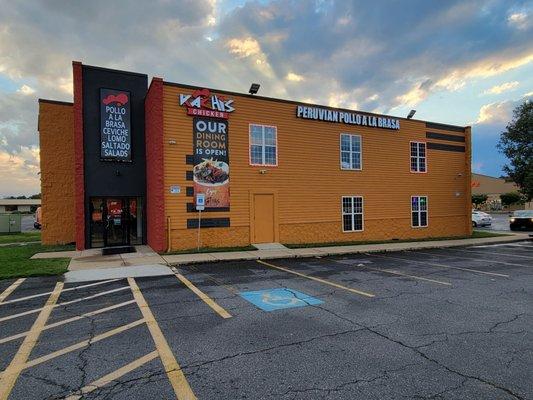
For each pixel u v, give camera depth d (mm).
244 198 15750
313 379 3930
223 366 4250
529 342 5027
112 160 15617
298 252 14172
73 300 7242
